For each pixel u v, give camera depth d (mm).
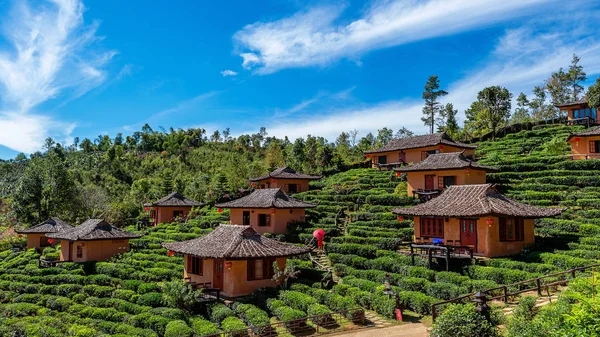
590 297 14648
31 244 53969
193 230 51344
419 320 23484
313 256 38094
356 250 35812
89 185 79125
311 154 82812
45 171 65938
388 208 46750
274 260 31922
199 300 28938
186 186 74875
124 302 30578
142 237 50625
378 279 29781
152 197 73875
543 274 25953
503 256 31469
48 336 25703
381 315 25000
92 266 41062
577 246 30844
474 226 32375
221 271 31578
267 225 46094
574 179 44469
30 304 32938
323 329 23422
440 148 59969
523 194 43125
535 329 14797
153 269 37875
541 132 68438
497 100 78688
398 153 65438
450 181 46625
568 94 85750
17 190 64625
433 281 28125
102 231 44875
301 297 26688
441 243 31016
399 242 36156
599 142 50375
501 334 16797
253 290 30641
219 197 66188
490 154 58844
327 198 55562
